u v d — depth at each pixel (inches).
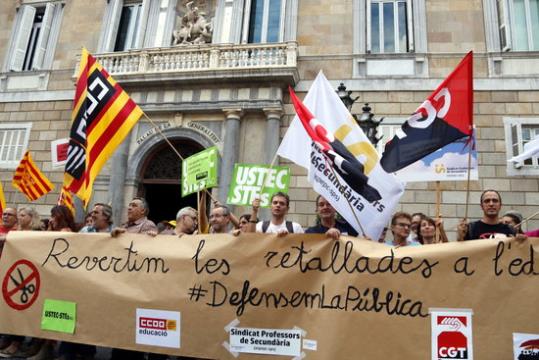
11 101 526.3
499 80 419.8
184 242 163.5
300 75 454.9
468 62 166.2
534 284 129.7
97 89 229.1
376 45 461.1
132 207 199.6
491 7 441.4
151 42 498.9
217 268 155.5
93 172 215.8
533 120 403.9
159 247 165.0
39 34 546.9
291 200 421.4
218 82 446.6
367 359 133.9
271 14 486.9
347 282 142.6
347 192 164.1
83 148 227.8
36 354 186.4
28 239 179.9
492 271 133.5
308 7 477.4
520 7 439.8
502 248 134.8
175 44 494.9
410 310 135.3
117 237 171.6
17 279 174.7
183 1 513.3
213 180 206.2
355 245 146.5
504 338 127.4
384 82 437.7
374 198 165.3
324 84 200.4
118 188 444.1
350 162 171.6
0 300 173.9
